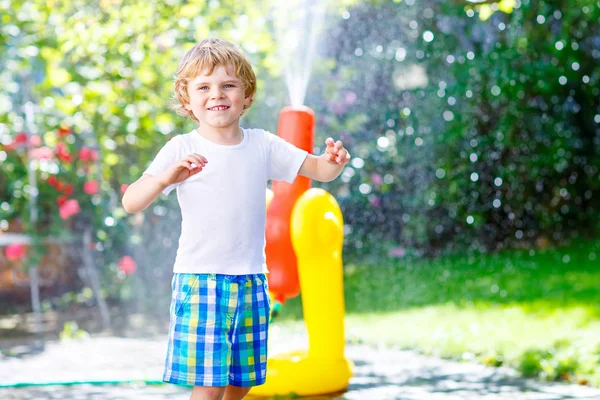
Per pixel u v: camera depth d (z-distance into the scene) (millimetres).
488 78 8961
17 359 5594
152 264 7730
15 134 7320
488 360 5098
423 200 9211
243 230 2949
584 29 8828
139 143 7461
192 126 7441
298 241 4152
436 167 9172
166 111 7285
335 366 4281
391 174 9195
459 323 6309
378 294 8008
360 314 7250
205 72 2947
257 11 7293
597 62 8992
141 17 6984
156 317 7457
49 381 4742
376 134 9062
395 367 5070
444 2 8805
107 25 6945
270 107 7793
